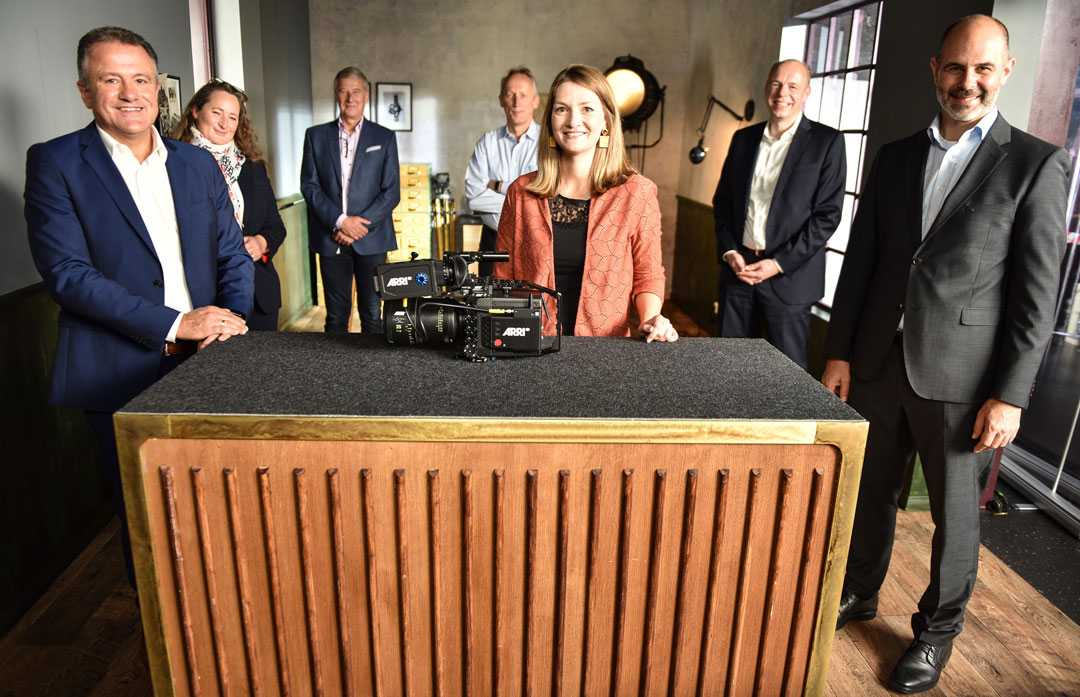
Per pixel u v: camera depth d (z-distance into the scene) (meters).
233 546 1.43
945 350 2.00
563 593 1.48
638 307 2.12
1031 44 2.79
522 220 2.17
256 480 1.39
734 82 5.67
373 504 1.41
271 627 1.49
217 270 2.28
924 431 2.09
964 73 1.87
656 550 1.46
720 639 1.54
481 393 1.48
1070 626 2.49
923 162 2.06
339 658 1.51
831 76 4.46
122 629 2.35
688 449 1.41
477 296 1.72
